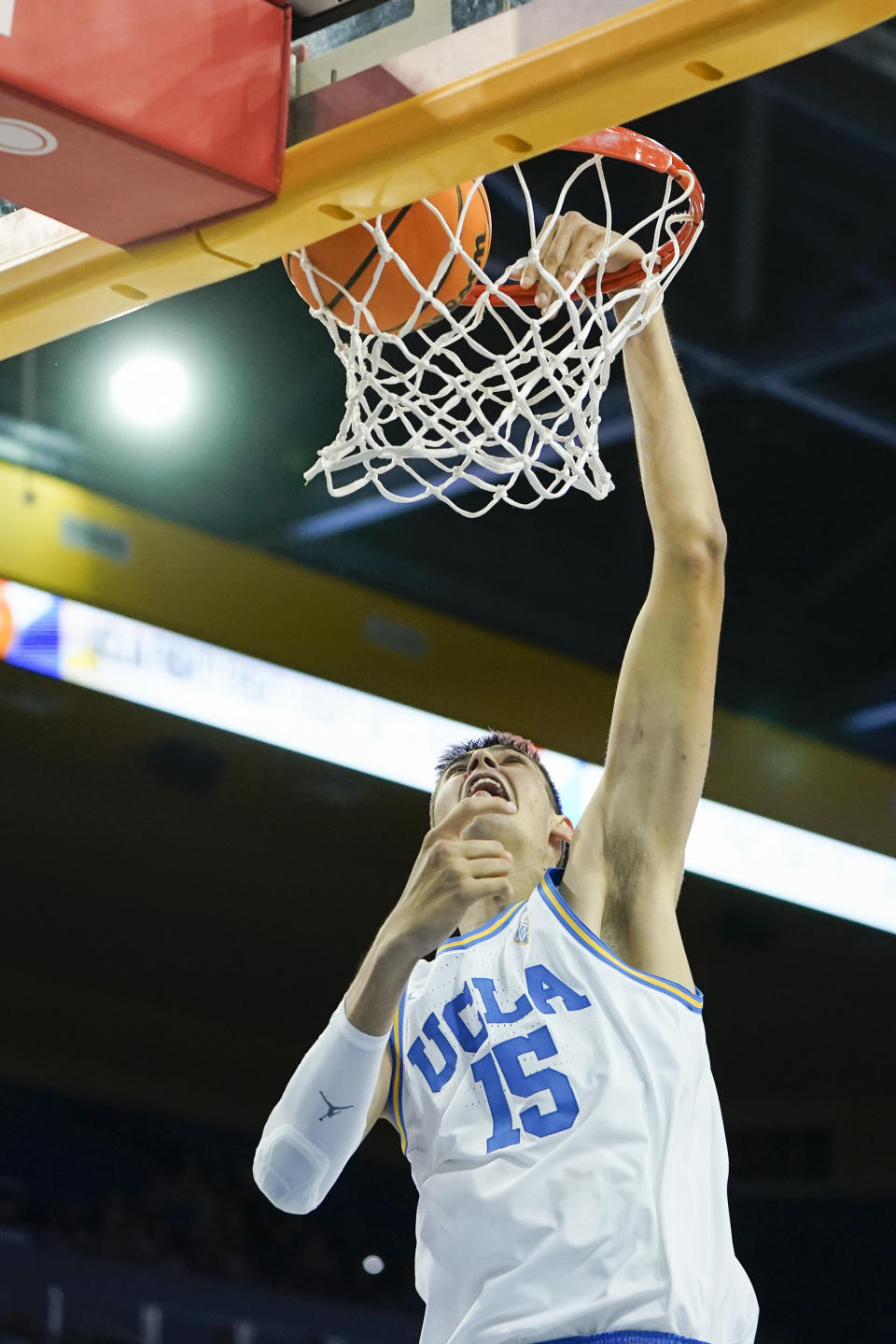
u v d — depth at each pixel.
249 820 9.41
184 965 10.41
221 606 7.99
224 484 7.97
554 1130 2.22
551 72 2.12
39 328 2.62
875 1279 11.10
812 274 6.82
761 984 11.06
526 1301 2.12
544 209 6.33
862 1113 11.50
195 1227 9.95
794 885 9.32
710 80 2.08
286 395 7.32
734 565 8.66
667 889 2.42
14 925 9.89
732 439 7.79
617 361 6.87
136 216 2.33
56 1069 10.02
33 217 2.56
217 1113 10.51
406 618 8.62
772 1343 11.24
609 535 8.55
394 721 8.43
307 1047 10.91
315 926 10.38
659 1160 2.21
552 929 2.39
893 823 9.78
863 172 6.32
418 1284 2.31
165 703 7.69
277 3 2.29
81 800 9.09
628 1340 2.09
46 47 2.06
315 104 2.28
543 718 8.92
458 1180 2.23
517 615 9.05
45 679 8.28
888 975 10.92
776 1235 11.49
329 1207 10.55
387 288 2.49
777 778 9.45
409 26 2.24
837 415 7.38
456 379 2.46
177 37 2.18
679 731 2.44
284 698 8.09
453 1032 2.38
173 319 6.80
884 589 8.73
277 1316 9.19
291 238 2.35
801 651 9.26
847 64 5.79
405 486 7.96
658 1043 2.29
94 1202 9.81
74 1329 8.77
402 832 9.62
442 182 2.25
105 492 7.81
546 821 2.70
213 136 2.20
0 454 7.43
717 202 6.50
